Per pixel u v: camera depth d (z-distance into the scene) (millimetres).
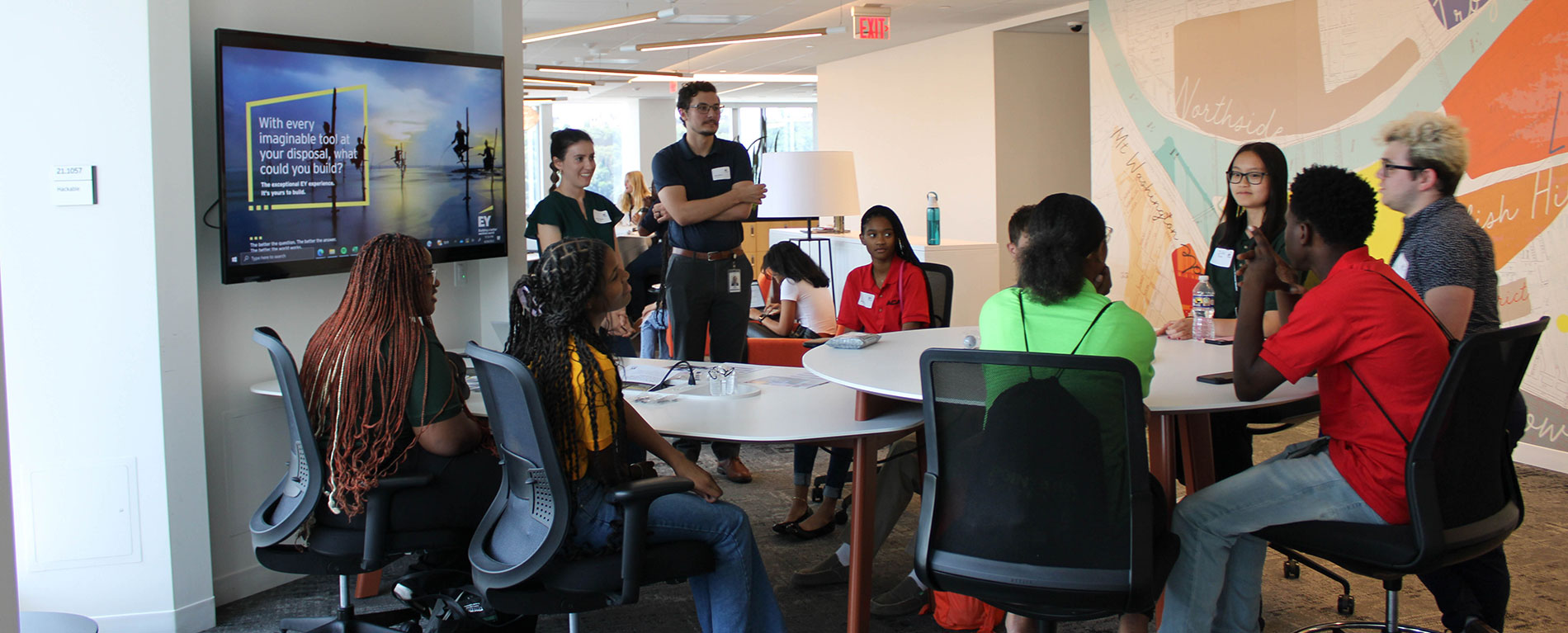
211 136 3033
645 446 2260
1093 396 1791
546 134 18203
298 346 3322
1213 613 2195
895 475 3125
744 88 15961
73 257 2734
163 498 2826
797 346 4199
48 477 2762
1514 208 4582
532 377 1892
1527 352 2004
